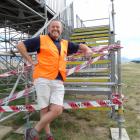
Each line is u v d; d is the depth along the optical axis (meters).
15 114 3.24
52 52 1.97
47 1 4.78
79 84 2.97
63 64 2.03
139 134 2.61
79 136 2.55
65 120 3.09
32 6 4.48
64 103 2.21
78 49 2.24
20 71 2.59
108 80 3.27
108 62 3.35
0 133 2.63
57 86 1.98
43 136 2.42
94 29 5.33
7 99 2.39
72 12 6.00
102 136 2.56
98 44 4.46
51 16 5.32
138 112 3.60
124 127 2.82
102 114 3.41
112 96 2.42
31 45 2.00
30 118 3.09
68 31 5.53
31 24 5.79
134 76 10.09
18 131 2.67
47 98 1.97
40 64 1.98
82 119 3.17
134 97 4.81
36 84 1.98
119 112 2.36
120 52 2.38
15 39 7.16
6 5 4.48
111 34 4.39
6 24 5.82
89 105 2.21
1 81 5.93
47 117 1.91
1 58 6.60
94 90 2.83
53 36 2.04
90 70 3.52
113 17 4.47
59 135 2.54
